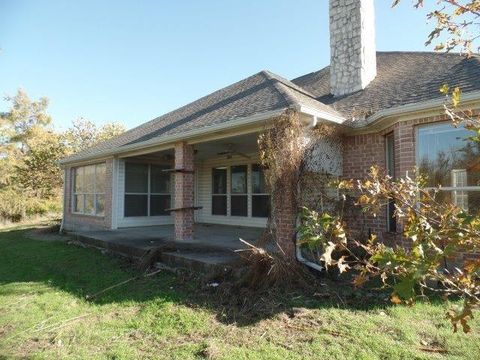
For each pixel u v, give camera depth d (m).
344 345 3.68
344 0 9.61
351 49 9.40
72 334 4.25
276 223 6.36
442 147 6.04
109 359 3.60
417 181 2.48
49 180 24.77
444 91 2.32
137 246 8.42
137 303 5.27
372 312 4.53
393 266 1.75
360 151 7.77
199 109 10.95
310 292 5.25
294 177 6.25
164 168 13.96
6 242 12.12
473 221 1.85
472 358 3.33
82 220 14.25
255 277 5.50
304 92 9.71
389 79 8.95
